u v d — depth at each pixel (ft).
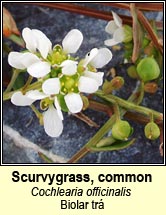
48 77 0.30
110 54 0.30
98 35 0.41
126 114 0.38
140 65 0.35
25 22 0.41
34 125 0.40
